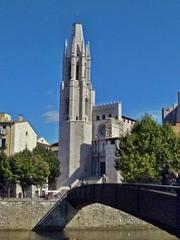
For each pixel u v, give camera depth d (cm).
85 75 18350
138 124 9594
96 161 16888
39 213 8800
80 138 17250
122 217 9012
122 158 9294
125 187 3944
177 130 13475
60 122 17775
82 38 18788
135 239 7012
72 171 16862
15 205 8831
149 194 3303
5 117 14925
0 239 7012
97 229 8725
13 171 11425
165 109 18050
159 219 3078
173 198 2852
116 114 17600
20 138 14150
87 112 18000
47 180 13412
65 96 17888
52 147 18712
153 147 9150
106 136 16650
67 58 18525
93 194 5619
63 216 8762
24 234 7900
